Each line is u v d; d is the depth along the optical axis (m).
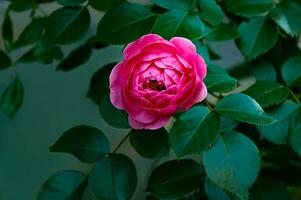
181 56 0.79
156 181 0.87
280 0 0.94
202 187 0.88
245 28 0.92
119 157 0.86
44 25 0.89
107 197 0.85
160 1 0.87
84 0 0.89
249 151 0.81
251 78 0.98
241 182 0.80
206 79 0.84
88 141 0.87
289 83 0.89
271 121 0.80
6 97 0.99
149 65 0.79
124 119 0.86
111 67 0.94
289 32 0.91
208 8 0.88
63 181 0.87
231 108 0.81
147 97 0.79
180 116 0.81
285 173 0.94
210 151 0.81
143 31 0.86
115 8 0.87
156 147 0.86
